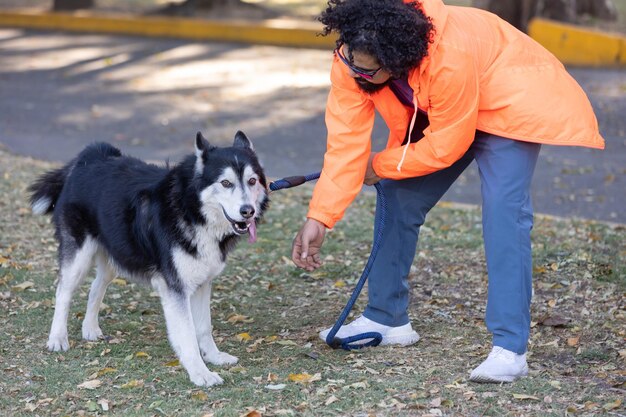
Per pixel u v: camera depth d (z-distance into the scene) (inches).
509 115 159.9
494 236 165.2
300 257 175.5
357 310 215.9
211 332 186.9
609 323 201.9
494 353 166.9
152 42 663.1
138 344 193.9
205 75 559.5
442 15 155.6
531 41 168.2
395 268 188.4
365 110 170.6
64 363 180.9
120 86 531.2
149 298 225.5
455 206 311.6
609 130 429.1
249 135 428.1
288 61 598.2
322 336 195.2
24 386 168.9
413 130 175.6
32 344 191.5
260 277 241.4
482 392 161.0
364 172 173.8
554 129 159.5
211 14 717.9
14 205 296.5
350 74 160.2
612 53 583.8
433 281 236.2
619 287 225.6
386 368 176.1
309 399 159.9
